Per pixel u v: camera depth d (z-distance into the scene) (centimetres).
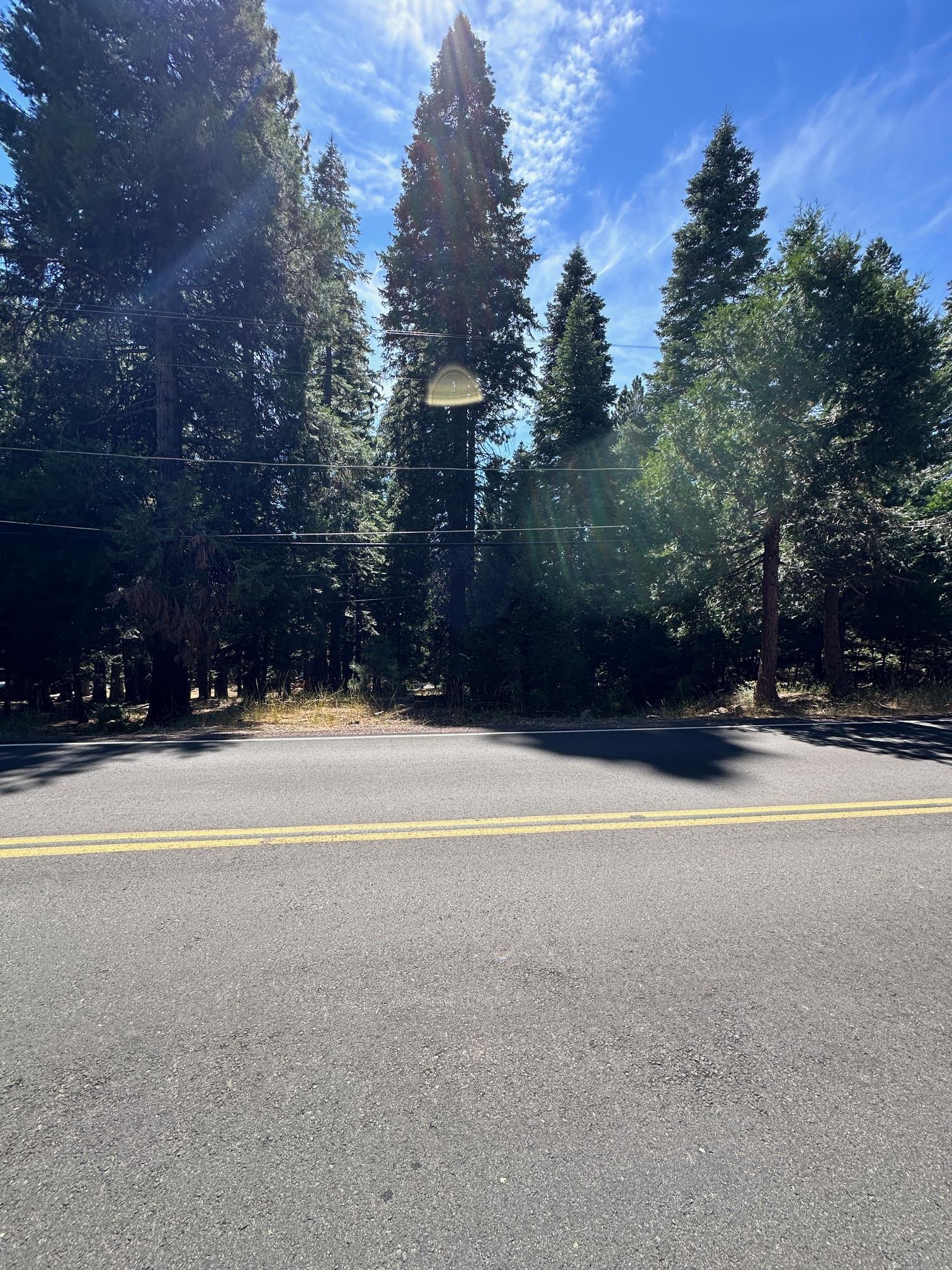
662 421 1386
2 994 263
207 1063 222
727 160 2089
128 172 1176
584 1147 187
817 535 1224
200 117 1221
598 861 400
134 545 1174
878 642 1658
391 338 1694
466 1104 203
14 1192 174
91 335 1331
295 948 297
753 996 262
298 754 735
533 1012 251
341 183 2336
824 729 896
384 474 1934
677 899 348
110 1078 216
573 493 1728
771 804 521
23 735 898
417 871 385
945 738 823
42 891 357
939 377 1285
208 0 1322
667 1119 198
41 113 1193
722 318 1246
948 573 1462
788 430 1155
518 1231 162
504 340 1661
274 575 1382
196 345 1441
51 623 1322
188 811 502
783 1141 190
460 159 1636
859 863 398
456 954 293
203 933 311
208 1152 186
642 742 801
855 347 1239
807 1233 161
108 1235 161
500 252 1692
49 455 1218
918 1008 255
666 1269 152
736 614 1430
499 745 791
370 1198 171
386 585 2066
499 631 1372
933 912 335
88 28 1208
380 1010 252
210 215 1283
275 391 1449
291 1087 211
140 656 1823
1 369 1328
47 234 1191
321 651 2273
